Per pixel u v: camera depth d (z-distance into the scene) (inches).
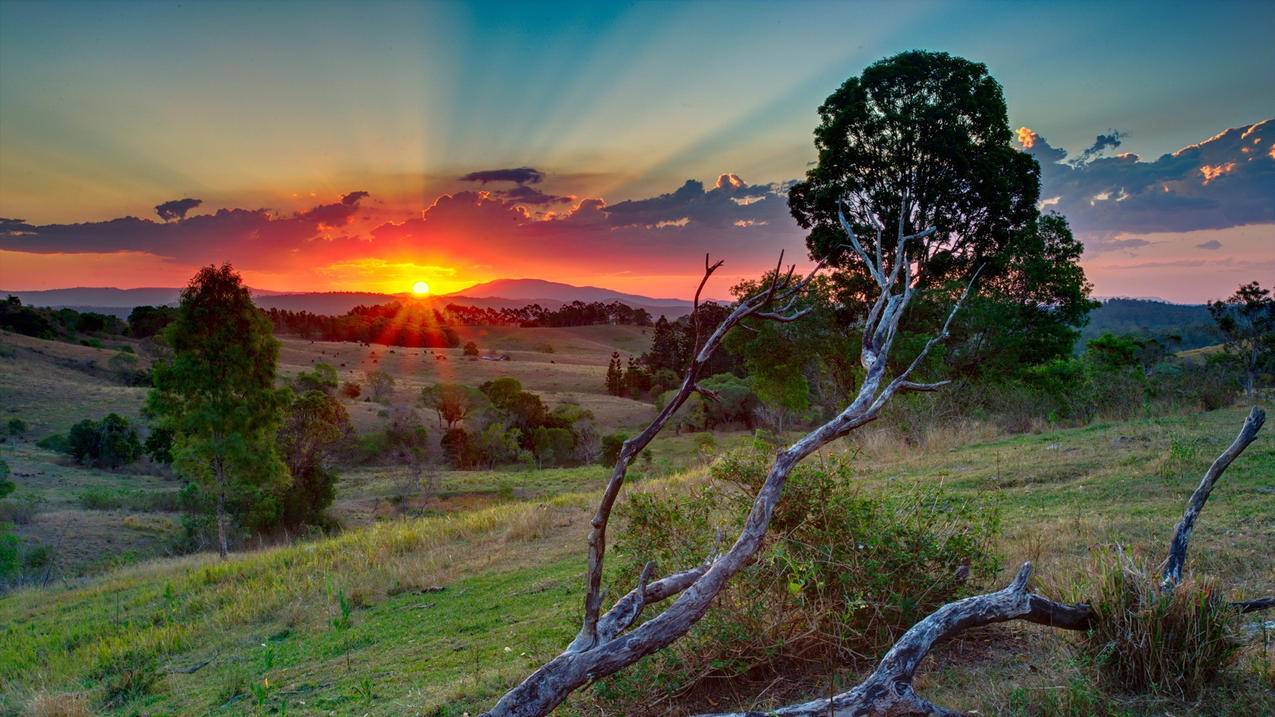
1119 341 1300.4
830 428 151.0
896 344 852.0
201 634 360.5
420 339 7411.4
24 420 2539.4
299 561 507.5
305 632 335.9
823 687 164.9
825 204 1147.3
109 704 274.8
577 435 2721.5
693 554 202.7
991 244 1167.0
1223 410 560.4
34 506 1301.7
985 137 1131.3
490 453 2508.6
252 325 882.1
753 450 220.7
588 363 6348.4
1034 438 543.5
